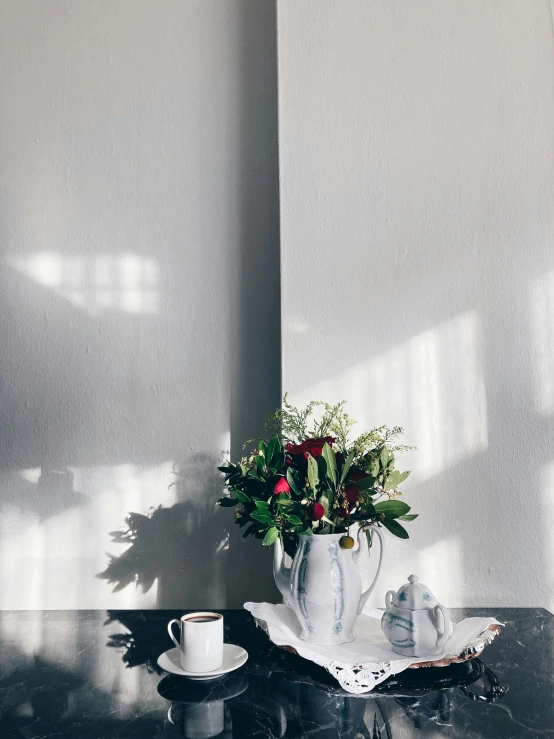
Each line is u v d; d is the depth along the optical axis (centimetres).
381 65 146
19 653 110
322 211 142
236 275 159
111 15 168
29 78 166
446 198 142
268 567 151
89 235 161
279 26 147
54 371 157
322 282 141
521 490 135
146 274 160
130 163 163
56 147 164
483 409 137
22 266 160
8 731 78
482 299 139
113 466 154
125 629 125
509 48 145
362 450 112
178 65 166
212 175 162
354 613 102
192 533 152
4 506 154
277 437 113
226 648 104
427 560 134
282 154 144
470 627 106
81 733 77
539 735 76
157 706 86
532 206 141
